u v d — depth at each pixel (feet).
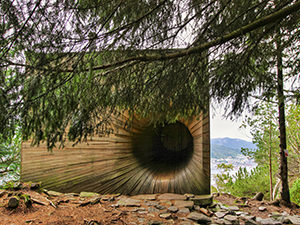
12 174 21.12
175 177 15.38
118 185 14.98
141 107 8.20
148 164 16.83
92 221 9.77
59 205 11.86
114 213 11.18
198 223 10.54
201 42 6.15
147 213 11.39
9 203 10.01
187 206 12.29
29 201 10.70
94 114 6.32
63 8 4.38
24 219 9.38
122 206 12.38
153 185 15.02
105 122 6.70
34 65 4.86
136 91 7.13
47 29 4.46
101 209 11.71
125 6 5.15
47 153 15.53
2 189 12.46
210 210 12.90
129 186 14.98
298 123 19.63
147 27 5.54
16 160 20.42
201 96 7.86
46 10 4.27
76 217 10.23
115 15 5.15
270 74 7.22
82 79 5.64
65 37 4.63
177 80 7.22
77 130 5.73
